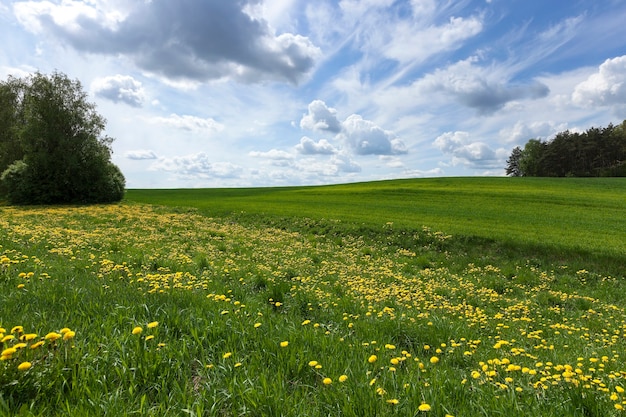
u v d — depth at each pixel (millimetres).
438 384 3518
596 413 3266
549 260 19359
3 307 4707
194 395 3107
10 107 58938
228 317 5152
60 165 51656
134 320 4594
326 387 3408
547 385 3906
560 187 59625
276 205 44656
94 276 7953
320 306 7828
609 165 114812
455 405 3217
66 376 3117
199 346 4094
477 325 7879
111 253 14078
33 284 6000
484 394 3486
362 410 2887
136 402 2914
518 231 24609
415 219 30750
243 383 3193
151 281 7648
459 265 19219
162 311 5074
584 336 7980
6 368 2885
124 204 51000
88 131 54625
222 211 40094
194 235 23859
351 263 17500
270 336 4539
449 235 23625
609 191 53188
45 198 51125
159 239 20812
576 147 116688
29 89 52688
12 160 57531
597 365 5410
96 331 4133
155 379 3318
